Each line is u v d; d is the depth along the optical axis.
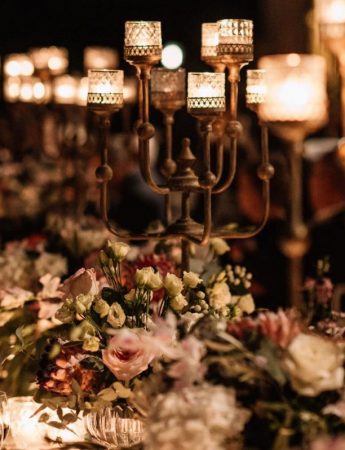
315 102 3.94
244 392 2.02
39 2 14.14
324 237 4.51
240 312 2.82
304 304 3.10
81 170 6.40
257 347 2.05
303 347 1.96
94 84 2.96
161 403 1.99
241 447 1.99
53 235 4.87
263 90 3.06
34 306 3.05
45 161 7.61
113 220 6.14
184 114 7.82
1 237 6.52
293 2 7.50
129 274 3.01
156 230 3.64
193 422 1.94
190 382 2.03
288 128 3.92
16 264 4.11
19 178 7.33
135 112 9.34
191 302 2.64
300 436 1.97
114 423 2.43
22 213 6.77
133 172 6.30
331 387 1.95
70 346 2.48
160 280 2.48
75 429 2.64
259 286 4.62
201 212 5.34
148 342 2.13
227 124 2.99
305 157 4.66
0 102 11.30
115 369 2.32
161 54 2.90
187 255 2.96
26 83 7.14
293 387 1.96
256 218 4.63
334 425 1.98
